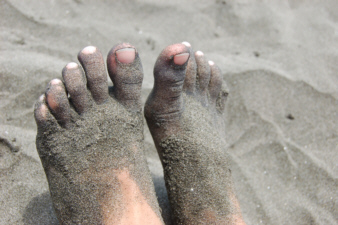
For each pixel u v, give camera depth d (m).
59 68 0.66
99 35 0.73
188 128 0.57
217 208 0.55
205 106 0.61
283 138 0.66
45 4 0.74
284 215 0.59
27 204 0.55
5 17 0.71
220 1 0.82
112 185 0.52
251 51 0.76
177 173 0.56
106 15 0.76
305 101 0.70
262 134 0.67
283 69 0.73
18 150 0.58
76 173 0.53
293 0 0.85
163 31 0.77
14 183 0.56
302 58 0.75
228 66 0.72
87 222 0.51
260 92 0.70
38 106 0.53
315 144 0.66
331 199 0.60
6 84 0.63
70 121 0.54
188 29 0.78
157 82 0.56
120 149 0.54
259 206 0.60
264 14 0.81
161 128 0.57
